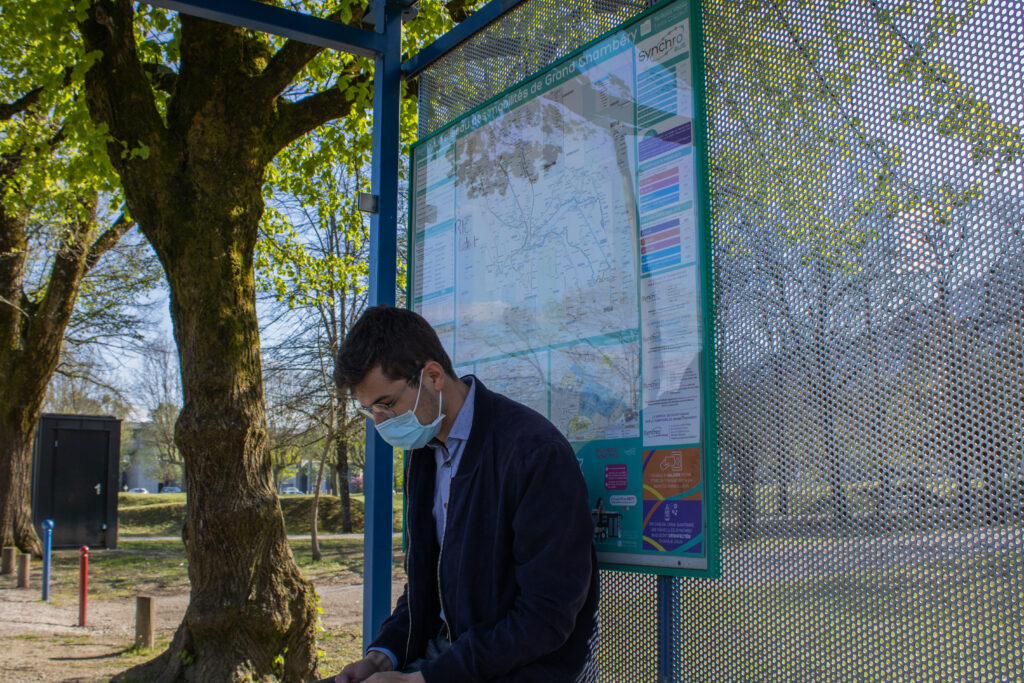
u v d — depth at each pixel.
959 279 1.62
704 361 2.06
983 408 1.56
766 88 2.01
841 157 1.84
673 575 2.09
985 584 1.54
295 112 6.82
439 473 2.32
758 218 2.00
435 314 3.10
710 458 2.03
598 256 2.42
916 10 1.73
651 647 2.21
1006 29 1.59
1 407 15.41
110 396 22.80
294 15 3.13
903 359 1.69
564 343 2.51
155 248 6.32
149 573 13.85
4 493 15.39
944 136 1.66
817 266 1.87
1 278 15.12
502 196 2.84
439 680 1.91
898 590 1.67
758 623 1.93
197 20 6.15
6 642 8.18
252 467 6.23
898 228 1.73
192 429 6.04
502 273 2.80
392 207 3.24
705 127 2.14
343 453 20.11
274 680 6.02
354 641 8.09
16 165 12.62
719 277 2.07
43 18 5.82
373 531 2.99
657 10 2.30
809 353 1.87
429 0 6.32
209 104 6.17
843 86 1.85
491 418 2.15
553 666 2.01
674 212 2.19
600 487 2.32
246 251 6.36
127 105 6.08
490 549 2.09
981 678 1.54
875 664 1.70
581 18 2.65
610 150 2.42
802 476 1.86
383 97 3.30
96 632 8.82
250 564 6.09
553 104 2.65
